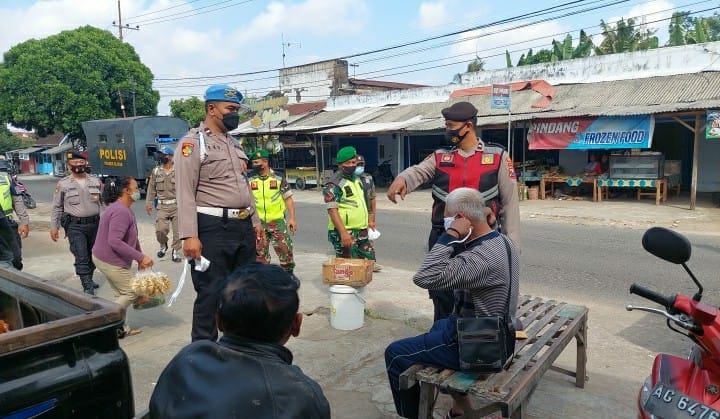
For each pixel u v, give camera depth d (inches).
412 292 258.2
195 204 141.7
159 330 213.3
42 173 2087.8
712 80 616.7
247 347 66.6
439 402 149.4
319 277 291.3
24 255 385.1
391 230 467.5
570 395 151.6
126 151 869.8
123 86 1424.7
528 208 585.6
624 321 215.5
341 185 253.1
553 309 157.9
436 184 153.0
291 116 1115.3
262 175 257.1
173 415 62.8
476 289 117.9
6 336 76.9
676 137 700.0
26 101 1350.9
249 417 60.6
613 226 460.8
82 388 85.0
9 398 76.9
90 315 86.6
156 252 382.0
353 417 142.3
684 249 90.7
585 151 725.3
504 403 105.4
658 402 89.0
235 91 147.4
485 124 650.8
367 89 1501.0
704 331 87.5
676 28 890.7
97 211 257.4
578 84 740.0
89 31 1446.9
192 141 141.8
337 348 186.7
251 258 155.2
